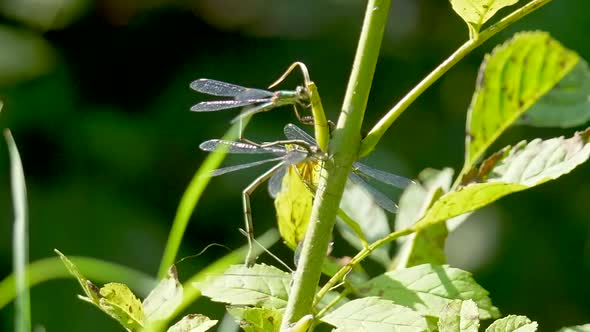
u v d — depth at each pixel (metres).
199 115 1.40
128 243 1.27
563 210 1.41
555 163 0.67
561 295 1.36
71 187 1.31
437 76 0.65
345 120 0.65
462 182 0.69
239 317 0.65
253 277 0.67
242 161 1.33
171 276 0.66
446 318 0.64
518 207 1.41
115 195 1.32
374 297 0.64
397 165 1.38
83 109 1.40
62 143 1.34
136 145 1.36
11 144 0.72
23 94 1.38
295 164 0.65
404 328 0.63
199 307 1.11
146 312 0.66
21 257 0.70
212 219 1.32
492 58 0.70
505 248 1.39
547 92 0.71
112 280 0.78
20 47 1.42
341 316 0.64
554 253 1.39
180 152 1.37
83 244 1.25
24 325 0.70
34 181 1.31
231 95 0.68
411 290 0.66
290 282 0.66
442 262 0.71
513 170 0.68
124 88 1.44
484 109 0.70
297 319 0.64
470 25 0.65
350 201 0.73
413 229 0.66
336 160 0.64
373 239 0.72
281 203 0.68
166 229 1.32
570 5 1.38
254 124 1.34
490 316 0.65
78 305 1.14
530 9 0.65
